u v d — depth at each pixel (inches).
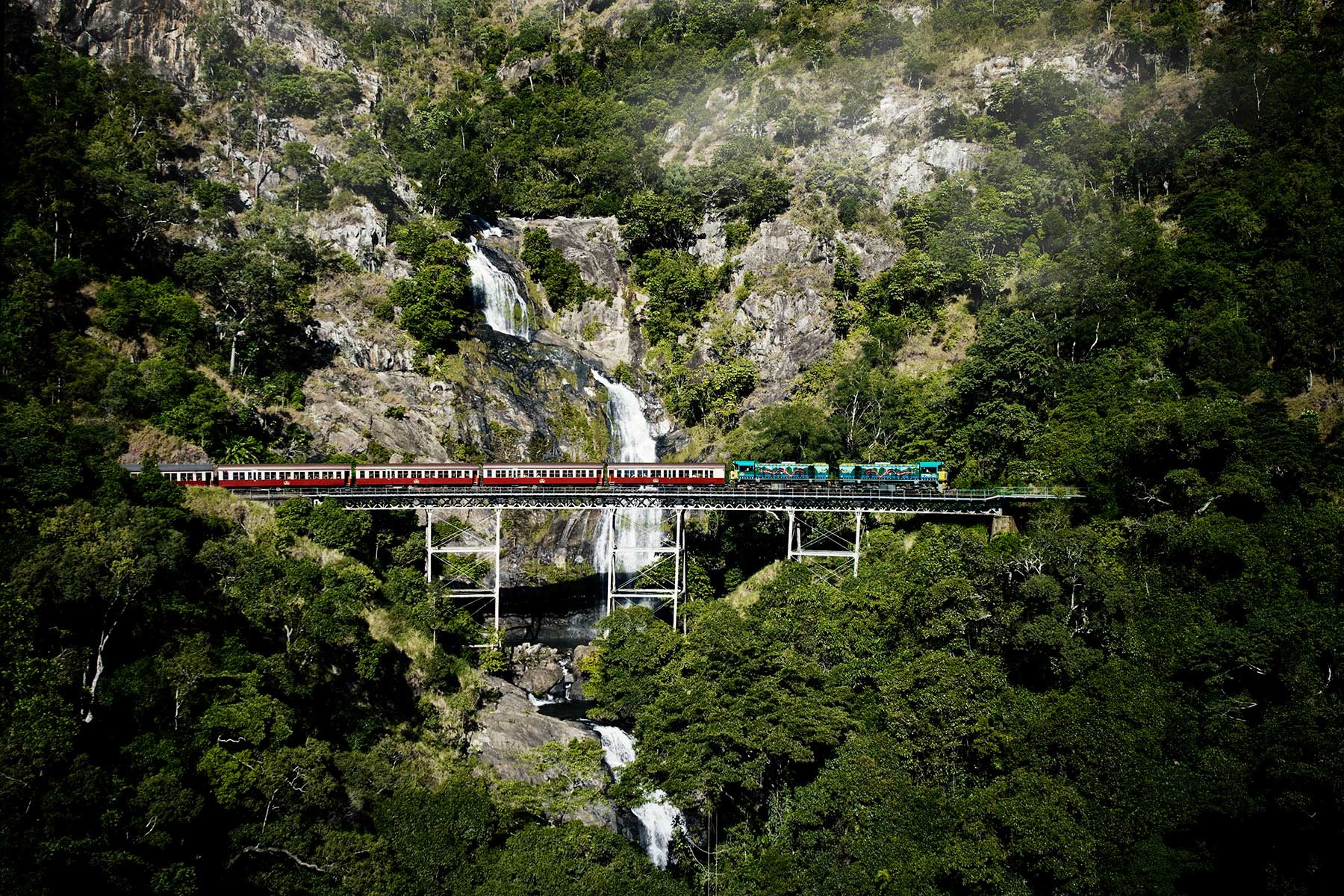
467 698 4382.4
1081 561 4234.7
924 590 4261.8
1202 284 5821.9
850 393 6235.2
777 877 3526.1
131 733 3078.2
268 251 6501.0
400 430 6264.8
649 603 5674.2
